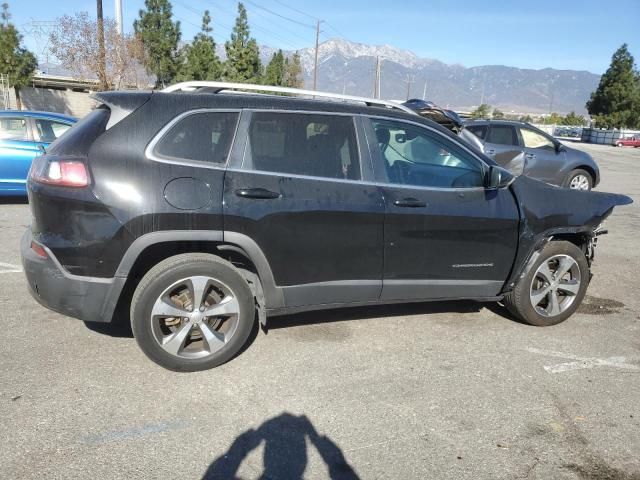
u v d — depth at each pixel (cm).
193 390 341
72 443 285
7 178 864
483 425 316
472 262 421
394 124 405
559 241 456
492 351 414
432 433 306
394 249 394
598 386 366
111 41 2375
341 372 372
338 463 279
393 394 346
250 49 2966
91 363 370
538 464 283
